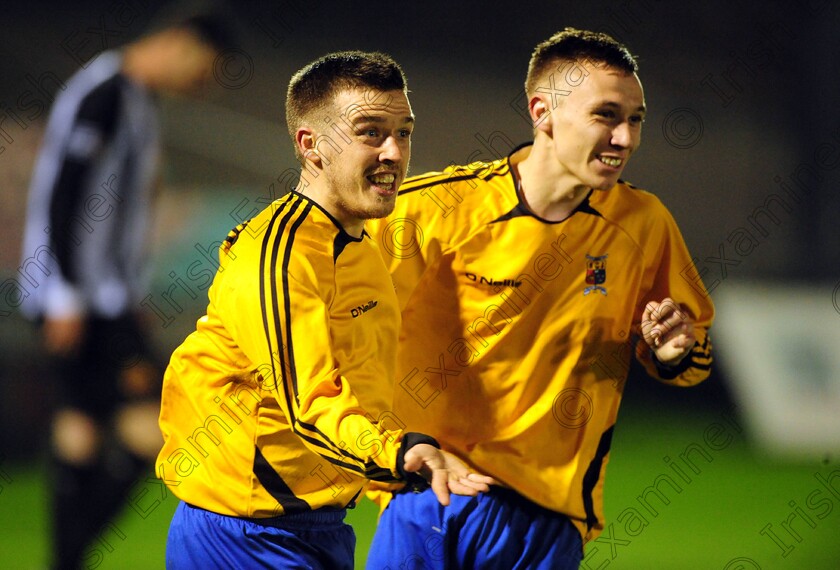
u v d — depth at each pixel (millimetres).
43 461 29281
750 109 43625
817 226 40312
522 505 12242
